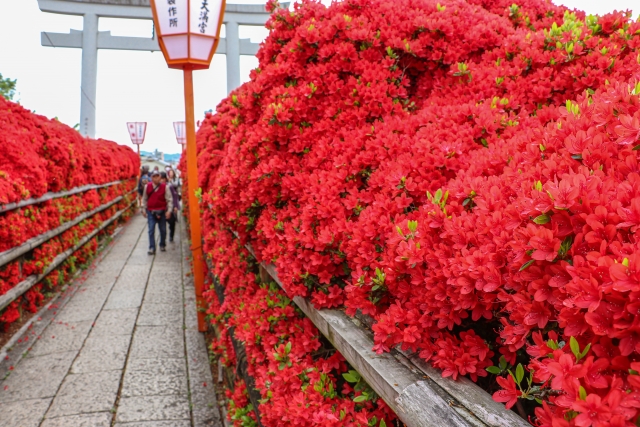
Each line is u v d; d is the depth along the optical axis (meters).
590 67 2.07
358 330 1.54
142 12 18.78
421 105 2.62
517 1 3.61
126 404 3.61
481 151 1.57
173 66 5.11
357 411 1.60
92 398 3.68
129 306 5.92
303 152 2.38
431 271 1.21
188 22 4.79
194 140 5.23
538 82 2.19
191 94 5.20
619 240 0.76
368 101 2.32
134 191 17.64
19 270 5.14
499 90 2.24
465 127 1.83
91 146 10.85
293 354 1.98
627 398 0.64
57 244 6.51
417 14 2.77
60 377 4.03
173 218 10.40
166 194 9.32
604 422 0.63
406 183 1.58
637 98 0.98
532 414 1.18
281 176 2.35
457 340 1.22
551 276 0.85
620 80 1.79
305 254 1.84
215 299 4.65
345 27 2.58
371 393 1.53
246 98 2.86
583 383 0.72
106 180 11.14
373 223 1.56
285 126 2.37
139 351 4.57
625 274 0.67
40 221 5.86
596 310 0.71
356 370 1.50
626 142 0.89
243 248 3.51
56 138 6.80
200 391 3.83
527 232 0.87
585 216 0.79
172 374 4.11
